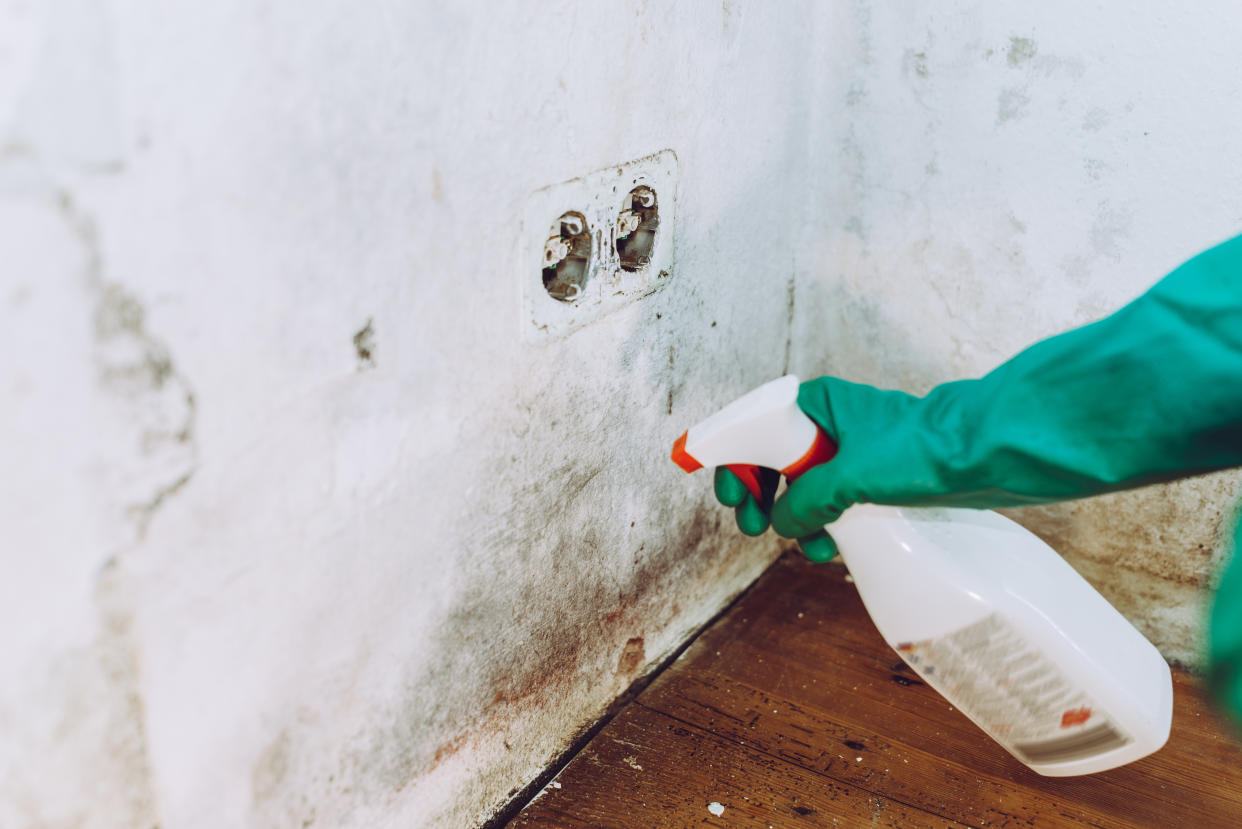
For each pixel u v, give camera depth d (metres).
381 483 0.78
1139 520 1.25
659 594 1.24
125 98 0.53
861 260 1.33
